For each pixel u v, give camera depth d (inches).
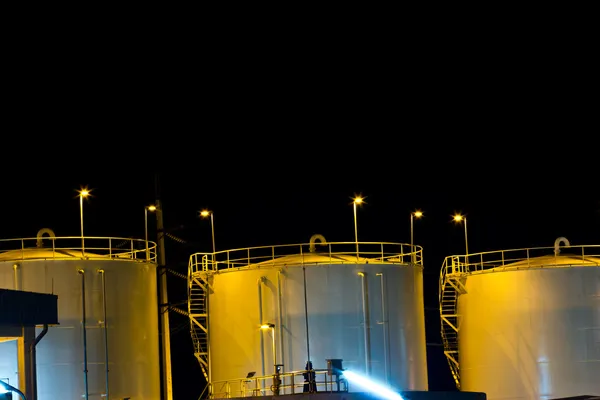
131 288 2262.6
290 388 2159.2
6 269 2164.1
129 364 2230.6
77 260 2192.4
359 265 2223.2
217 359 2300.7
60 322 2155.5
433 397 1809.8
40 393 2119.8
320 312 2192.4
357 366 2174.0
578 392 2340.1
